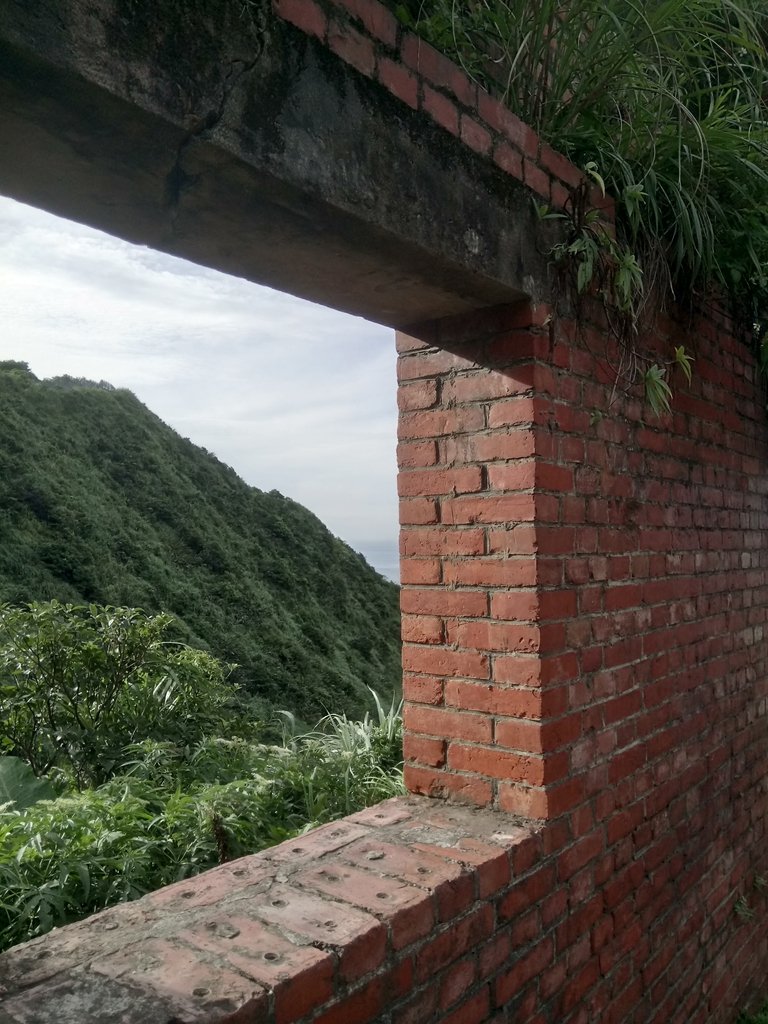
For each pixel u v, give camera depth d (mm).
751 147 2354
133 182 1285
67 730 4402
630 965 2229
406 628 2172
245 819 2775
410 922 1492
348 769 3246
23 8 968
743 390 3201
